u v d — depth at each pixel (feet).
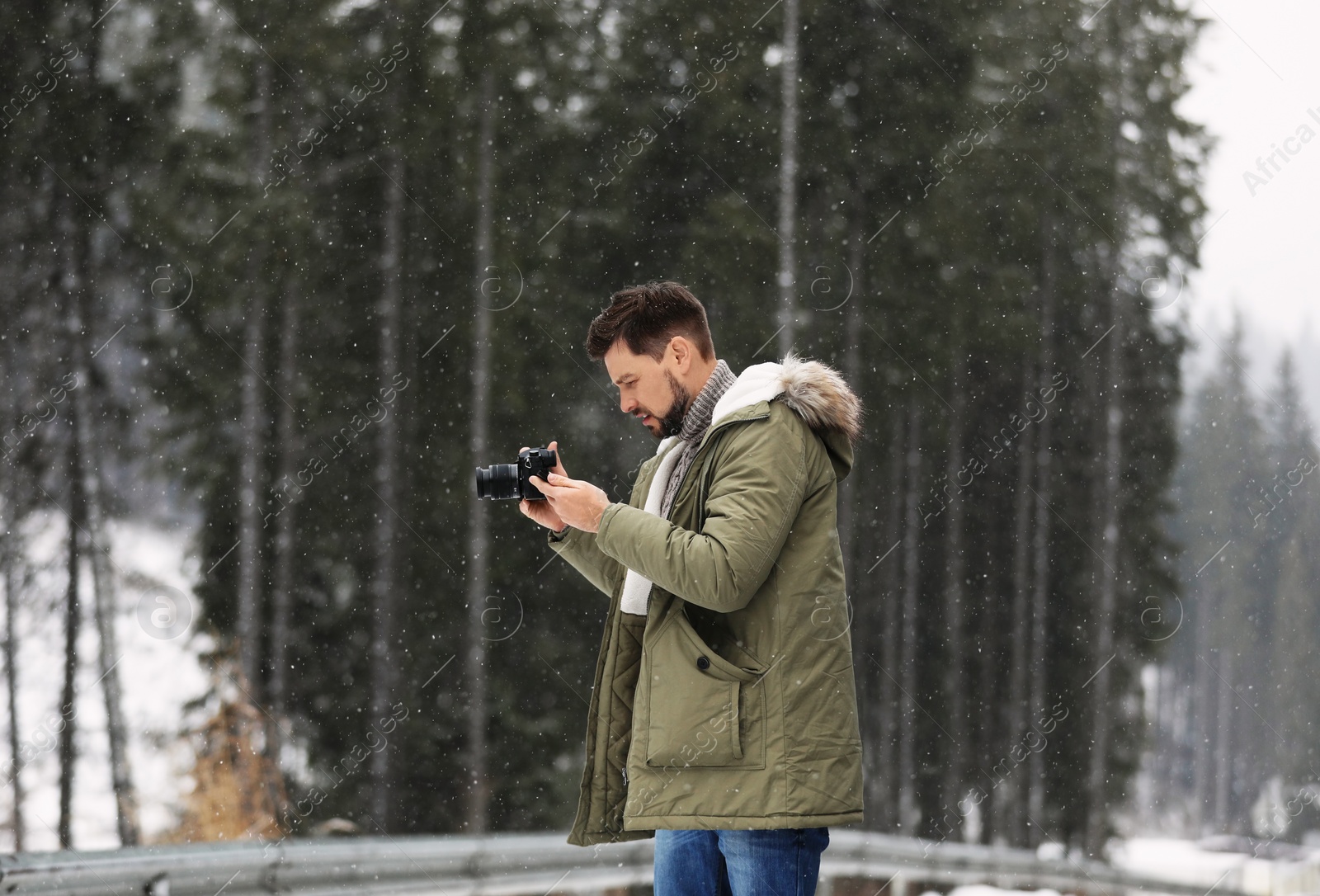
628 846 17.35
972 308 46.14
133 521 36.42
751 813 5.62
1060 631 47.73
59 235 37.60
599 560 7.04
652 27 43.73
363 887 12.92
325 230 39.99
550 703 38.11
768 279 42.01
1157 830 49.52
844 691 5.85
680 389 6.73
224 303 38.34
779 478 5.76
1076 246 48.16
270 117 40.01
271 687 35.88
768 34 44.45
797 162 44.55
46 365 36.86
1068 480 48.16
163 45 39.22
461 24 42.27
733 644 5.86
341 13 41.29
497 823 36.73
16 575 34.47
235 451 37.47
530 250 41.32
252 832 34.27
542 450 6.72
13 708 32.91
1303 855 28.60
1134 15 48.55
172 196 38.68
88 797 32.78
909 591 45.16
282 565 37.19
